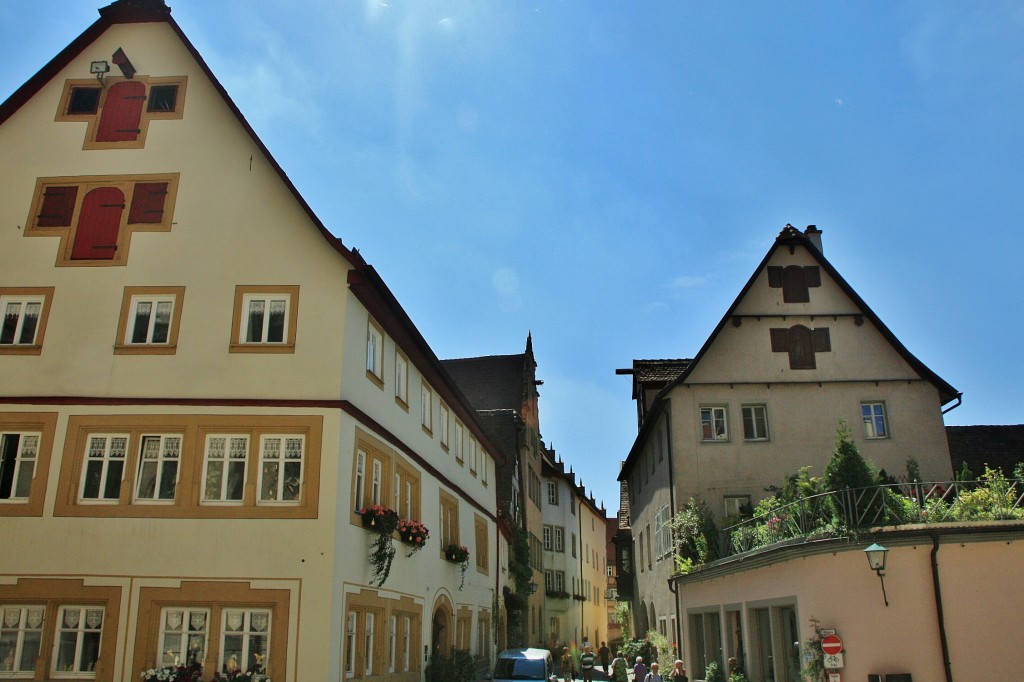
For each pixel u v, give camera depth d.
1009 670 13.20
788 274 25.31
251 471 14.65
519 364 43.72
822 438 23.97
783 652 15.89
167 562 14.19
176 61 17.64
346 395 15.47
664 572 26.45
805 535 14.39
